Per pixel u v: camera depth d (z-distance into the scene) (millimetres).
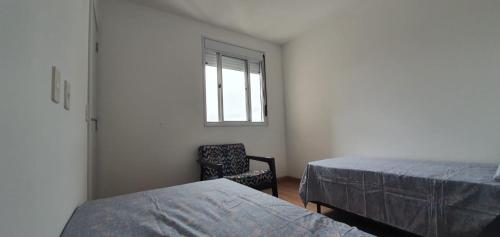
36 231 500
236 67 3322
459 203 1297
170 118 2629
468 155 1900
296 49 3535
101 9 2285
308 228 678
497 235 766
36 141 504
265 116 3506
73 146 921
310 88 3320
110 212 902
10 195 387
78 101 1041
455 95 1968
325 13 2838
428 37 2127
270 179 2479
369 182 1740
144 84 2484
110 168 2248
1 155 358
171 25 2711
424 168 1729
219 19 2908
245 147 3244
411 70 2250
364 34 2648
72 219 831
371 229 1874
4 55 368
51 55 614
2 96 362
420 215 1455
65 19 777
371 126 2590
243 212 847
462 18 1925
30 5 473
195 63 2861
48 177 587
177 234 699
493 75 1777
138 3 2500
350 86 2803
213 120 3023
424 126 2162
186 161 2707
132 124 2391
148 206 963
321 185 2090
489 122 1798
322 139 3148
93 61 1796
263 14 2812
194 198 1054
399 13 2338
